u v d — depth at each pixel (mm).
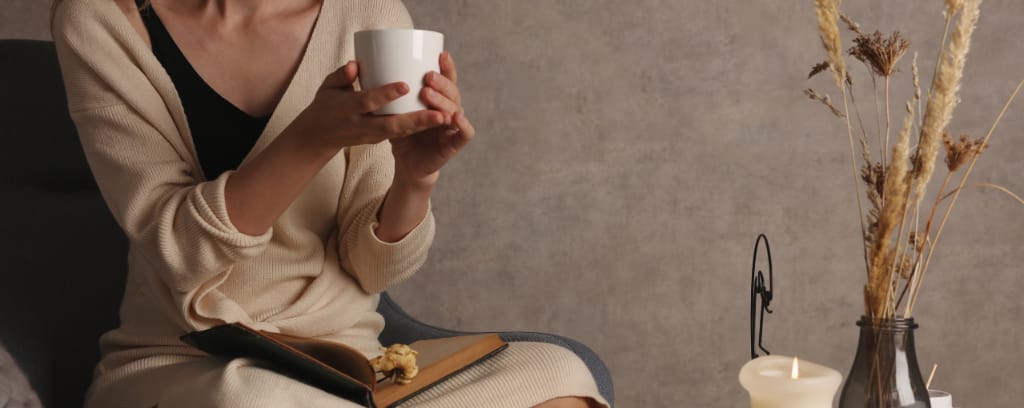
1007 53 2227
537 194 2279
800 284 2291
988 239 2271
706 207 2281
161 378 1187
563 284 2299
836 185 2271
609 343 2311
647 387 2318
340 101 1016
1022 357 2303
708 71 2252
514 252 2293
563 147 2268
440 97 987
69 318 1442
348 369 1089
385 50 973
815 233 2283
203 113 1315
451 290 2305
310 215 1338
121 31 1275
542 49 2248
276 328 1268
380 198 1334
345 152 1373
